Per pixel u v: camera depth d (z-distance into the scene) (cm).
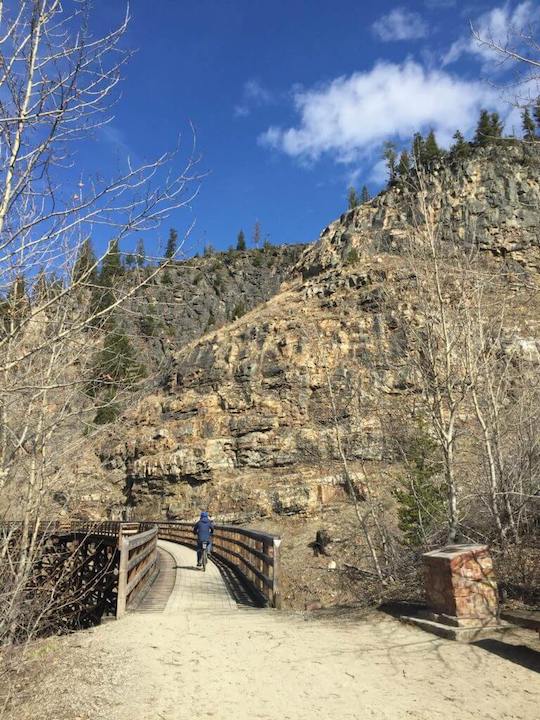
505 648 585
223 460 4191
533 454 1039
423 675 521
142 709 468
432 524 1168
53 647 705
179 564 1823
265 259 14288
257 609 974
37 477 815
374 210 6475
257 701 474
